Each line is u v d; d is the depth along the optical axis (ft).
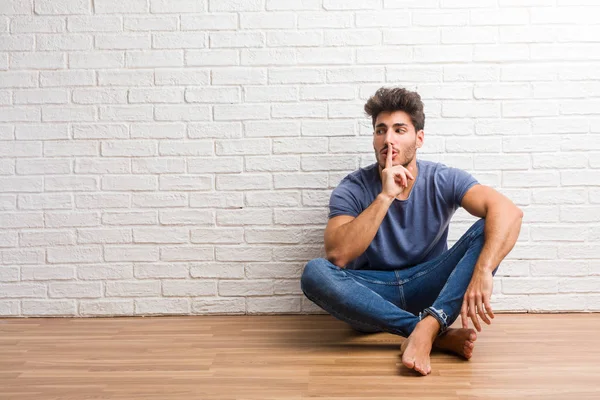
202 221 9.30
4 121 9.25
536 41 9.07
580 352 7.16
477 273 6.95
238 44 9.20
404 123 7.73
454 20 9.11
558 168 9.11
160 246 9.30
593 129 9.09
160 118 9.26
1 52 9.21
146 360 6.95
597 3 9.03
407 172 7.51
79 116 9.25
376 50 9.14
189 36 9.21
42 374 6.44
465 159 9.16
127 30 9.21
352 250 7.36
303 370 6.54
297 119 9.22
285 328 8.46
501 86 9.11
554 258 9.13
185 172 9.29
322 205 9.26
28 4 9.18
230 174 9.29
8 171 9.25
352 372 6.46
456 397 5.68
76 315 9.29
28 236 9.28
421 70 9.13
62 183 9.29
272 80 9.21
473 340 6.81
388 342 7.69
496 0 9.08
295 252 9.29
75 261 9.29
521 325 8.48
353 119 9.20
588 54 9.05
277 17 9.17
